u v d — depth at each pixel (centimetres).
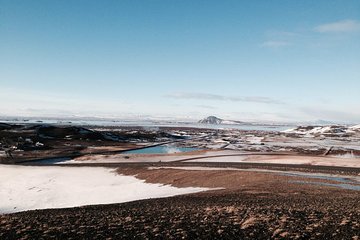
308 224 1358
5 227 1416
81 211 2177
